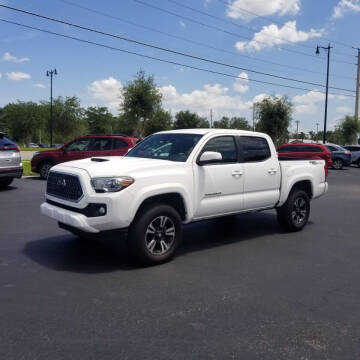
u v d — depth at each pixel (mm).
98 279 4664
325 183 8102
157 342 3250
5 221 7621
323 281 4785
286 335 3420
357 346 3268
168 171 5289
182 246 6242
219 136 6082
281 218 7273
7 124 80688
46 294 4195
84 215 4852
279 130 37375
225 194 6031
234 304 4043
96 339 3279
